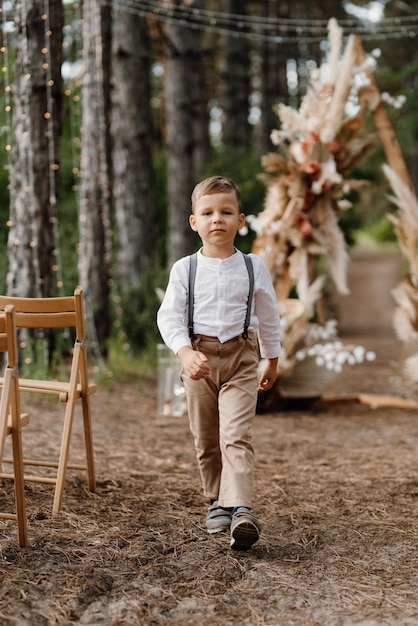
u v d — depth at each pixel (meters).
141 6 8.30
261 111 18.48
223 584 2.88
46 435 5.25
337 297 19.84
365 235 44.09
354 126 6.38
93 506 3.74
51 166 6.63
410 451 5.14
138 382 7.73
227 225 3.17
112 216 11.32
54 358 6.90
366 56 6.48
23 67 6.35
